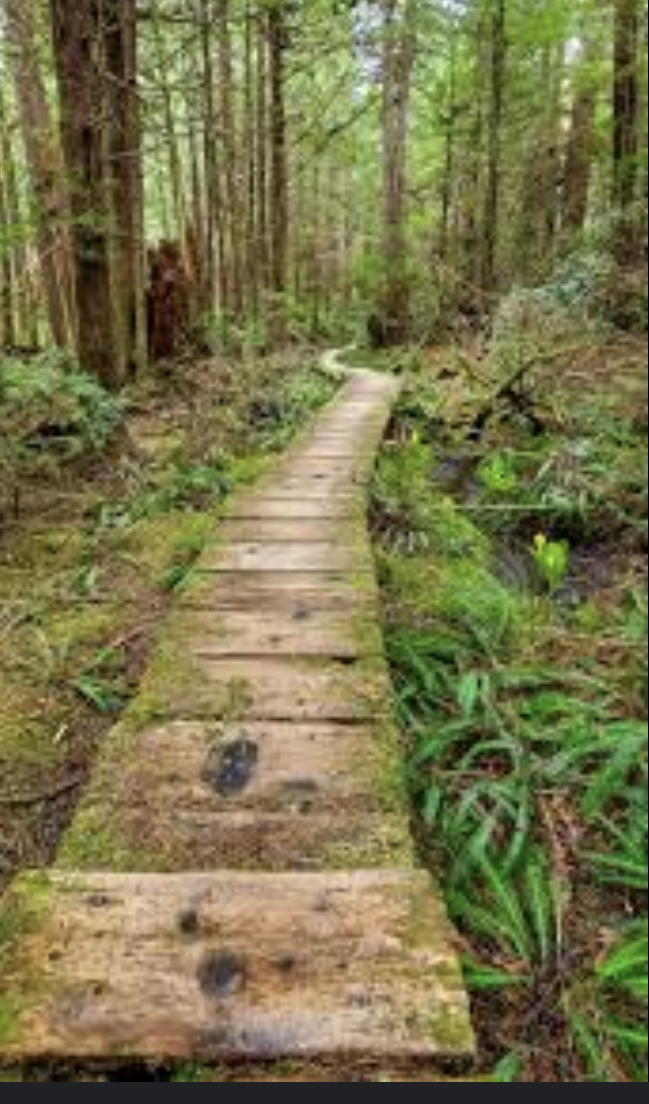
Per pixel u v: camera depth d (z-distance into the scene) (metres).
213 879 2.15
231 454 7.48
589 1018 2.36
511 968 2.49
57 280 11.37
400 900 2.08
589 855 2.86
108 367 7.95
